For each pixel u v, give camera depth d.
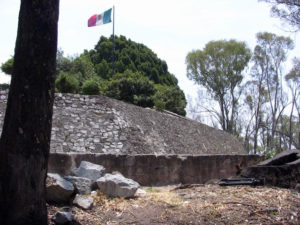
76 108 15.27
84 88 19.22
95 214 4.56
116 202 5.10
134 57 42.59
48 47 3.82
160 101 26.05
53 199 4.80
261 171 6.96
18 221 3.60
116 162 7.80
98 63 41.69
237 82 39.16
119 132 15.09
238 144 30.09
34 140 3.67
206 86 39.88
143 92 28.09
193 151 19.92
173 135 19.39
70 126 14.36
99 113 15.55
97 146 14.08
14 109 3.67
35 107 3.69
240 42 37.69
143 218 4.48
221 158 10.67
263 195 5.65
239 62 37.75
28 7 3.77
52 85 3.88
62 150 13.27
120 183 5.40
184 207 4.96
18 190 3.62
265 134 49.16
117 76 29.64
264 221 4.38
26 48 3.73
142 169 8.19
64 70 28.94
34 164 3.68
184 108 32.22
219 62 38.12
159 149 16.27
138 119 17.19
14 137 3.63
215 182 7.70
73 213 4.48
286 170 6.56
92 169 6.00
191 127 23.09
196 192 6.09
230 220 4.40
